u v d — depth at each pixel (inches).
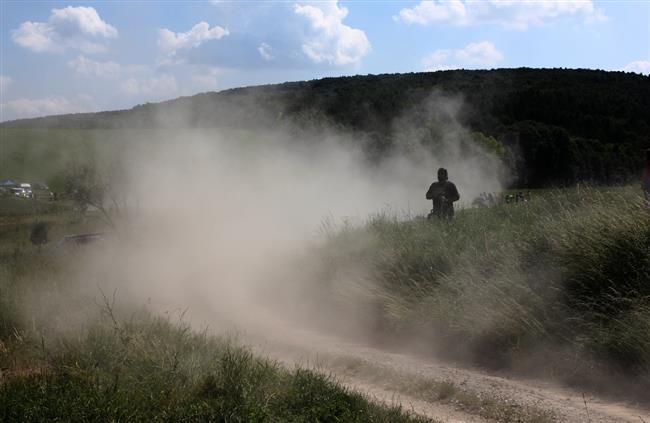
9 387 227.5
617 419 209.9
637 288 265.6
